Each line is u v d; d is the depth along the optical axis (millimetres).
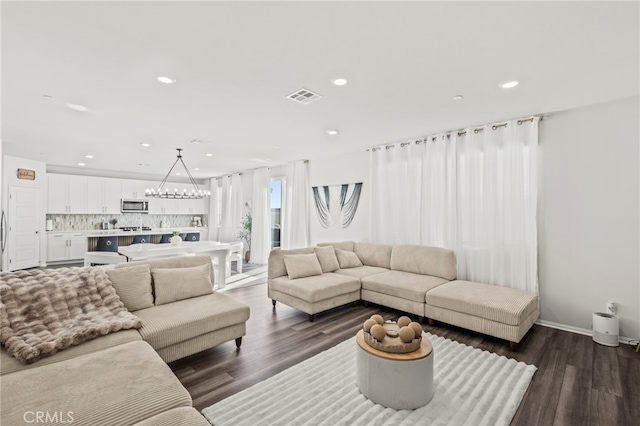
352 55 2178
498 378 2326
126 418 1315
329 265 4547
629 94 2922
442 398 2088
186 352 2473
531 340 3078
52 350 1841
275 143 4922
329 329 3379
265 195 7496
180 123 3830
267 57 2207
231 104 3141
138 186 8594
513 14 1718
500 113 3436
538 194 3549
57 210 7262
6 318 2047
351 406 2004
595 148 3201
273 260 4168
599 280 3189
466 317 3141
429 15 1729
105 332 2115
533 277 3484
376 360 2041
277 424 1831
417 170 4582
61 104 3152
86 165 7355
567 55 2174
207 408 1967
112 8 1667
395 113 3428
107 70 2410
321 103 3121
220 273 5203
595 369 2494
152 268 3016
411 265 4355
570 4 1633
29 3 1621
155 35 1933
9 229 6039
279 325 3486
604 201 3158
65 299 2344
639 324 2986
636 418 1903
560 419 1899
